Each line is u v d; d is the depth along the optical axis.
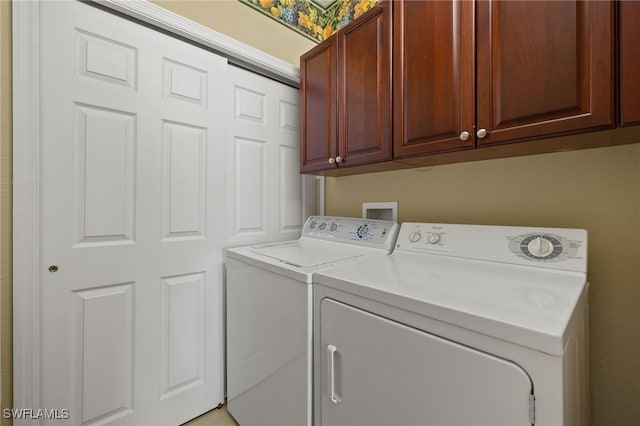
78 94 1.14
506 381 0.57
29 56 1.04
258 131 1.76
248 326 1.33
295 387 1.05
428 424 0.68
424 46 1.13
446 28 1.06
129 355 1.28
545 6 0.85
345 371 0.88
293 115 1.95
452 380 0.65
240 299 1.39
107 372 1.22
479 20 0.98
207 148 1.52
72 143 1.13
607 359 1.01
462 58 1.02
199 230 1.50
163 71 1.37
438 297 0.71
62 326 1.12
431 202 1.49
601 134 0.82
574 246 0.93
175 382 1.42
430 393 0.68
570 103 0.80
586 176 1.05
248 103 1.72
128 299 1.28
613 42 0.74
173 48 1.40
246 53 1.62
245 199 1.71
